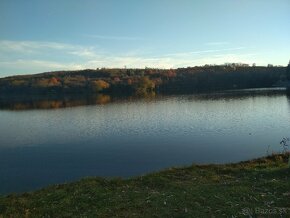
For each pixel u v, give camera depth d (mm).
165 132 29359
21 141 27797
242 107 47656
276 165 11211
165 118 38938
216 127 30766
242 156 19953
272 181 9188
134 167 18766
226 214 7164
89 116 44531
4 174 18375
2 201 8594
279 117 35719
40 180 17188
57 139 28234
